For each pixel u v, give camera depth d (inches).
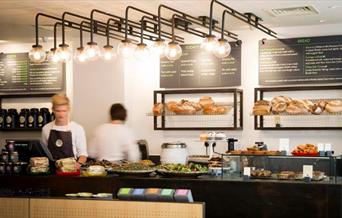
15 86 303.9
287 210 158.7
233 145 251.9
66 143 199.0
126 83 276.7
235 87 265.6
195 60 271.3
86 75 281.1
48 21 241.8
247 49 263.7
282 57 256.7
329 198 154.8
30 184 180.4
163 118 275.4
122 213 138.3
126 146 221.1
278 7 211.3
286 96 256.1
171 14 224.4
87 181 175.2
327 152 169.3
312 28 253.0
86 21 226.5
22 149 189.5
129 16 230.1
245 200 162.7
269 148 259.6
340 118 248.8
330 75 249.3
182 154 244.7
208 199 165.5
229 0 198.1
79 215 142.3
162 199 136.9
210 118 271.4
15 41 299.1
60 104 198.5
